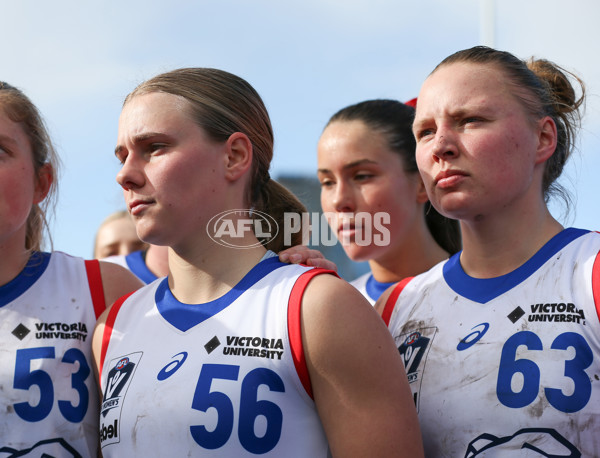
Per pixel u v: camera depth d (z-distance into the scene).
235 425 2.76
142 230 3.04
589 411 2.75
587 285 2.91
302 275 2.95
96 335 3.44
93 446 3.48
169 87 3.14
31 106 3.84
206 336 2.98
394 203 4.85
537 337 2.93
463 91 3.12
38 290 3.71
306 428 2.80
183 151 3.02
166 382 2.92
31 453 3.34
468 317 3.17
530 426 2.81
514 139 3.08
